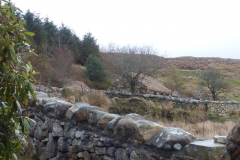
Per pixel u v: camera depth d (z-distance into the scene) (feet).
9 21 7.22
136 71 62.90
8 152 7.18
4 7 7.20
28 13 78.02
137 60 65.10
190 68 190.90
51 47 78.64
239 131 7.88
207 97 86.38
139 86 60.08
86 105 13.88
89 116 12.80
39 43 75.92
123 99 39.58
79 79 67.41
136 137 10.42
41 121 15.60
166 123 31.55
